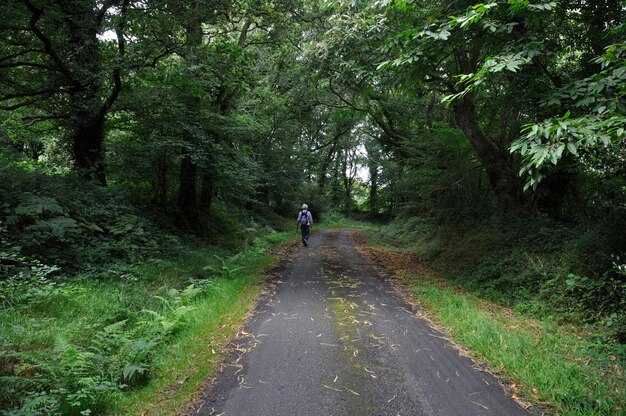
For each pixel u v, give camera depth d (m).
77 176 9.57
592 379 3.66
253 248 13.30
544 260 7.56
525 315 6.09
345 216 44.28
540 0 5.95
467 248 10.46
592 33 8.03
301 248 15.57
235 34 14.94
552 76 7.86
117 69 8.98
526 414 3.22
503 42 7.35
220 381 3.77
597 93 5.25
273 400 3.41
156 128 10.73
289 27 13.72
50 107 10.35
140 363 3.73
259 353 4.48
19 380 3.16
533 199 10.07
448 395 3.53
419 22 7.84
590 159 7.36
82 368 3.36
